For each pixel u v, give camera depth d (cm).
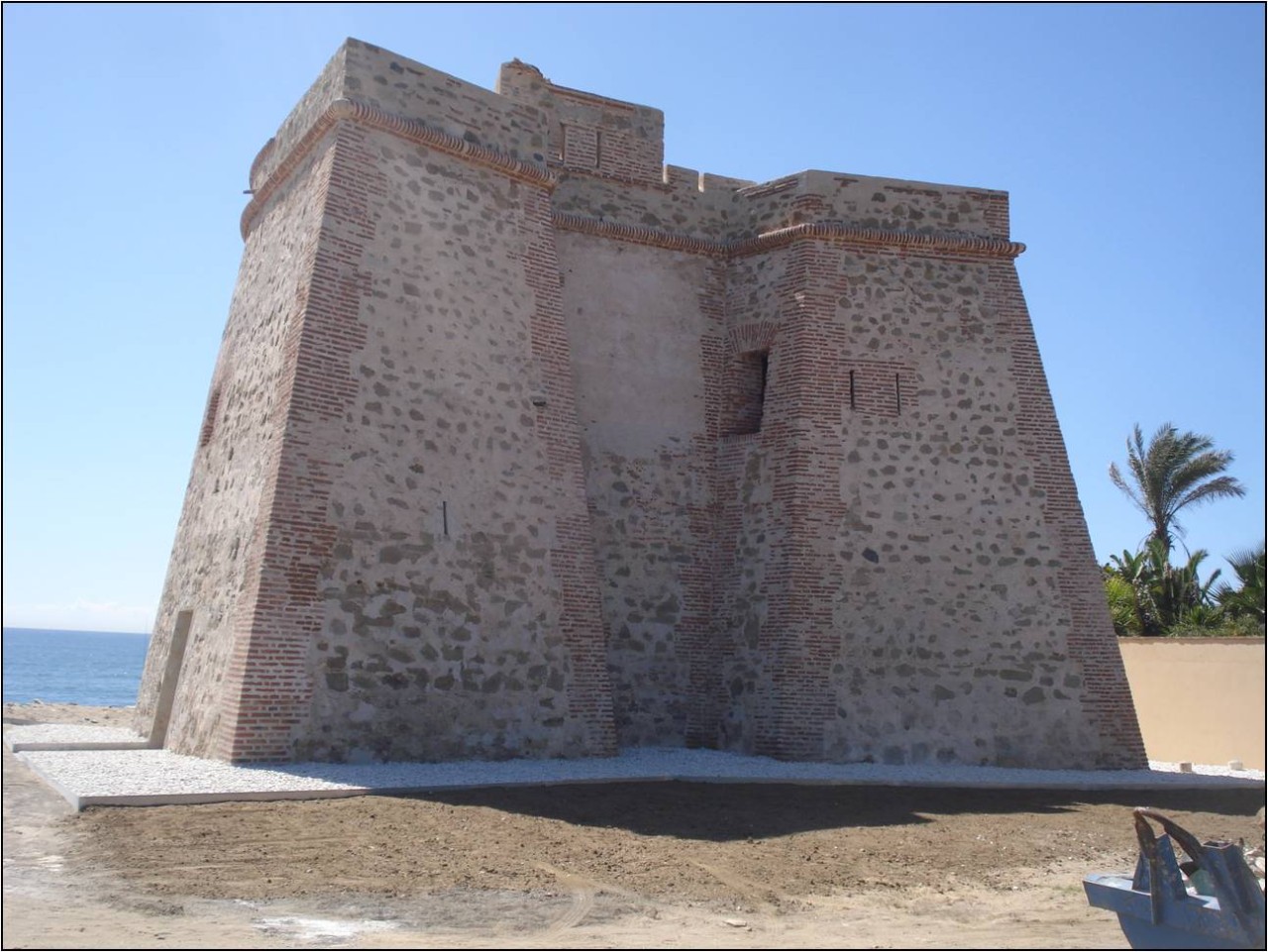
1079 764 1775
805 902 886
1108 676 1828
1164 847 744
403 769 1373
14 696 5675
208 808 1095
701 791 1369
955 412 1888
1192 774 1780
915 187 1980
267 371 1594
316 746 1388
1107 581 3416
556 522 1662
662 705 1833
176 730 1574
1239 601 3144
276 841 984
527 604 1602
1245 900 702
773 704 1731
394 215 1608
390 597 1483
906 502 1833
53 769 1288
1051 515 1877
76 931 707
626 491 1870
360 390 1516
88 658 14812
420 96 1675
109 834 981
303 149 1689
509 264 1719
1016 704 1780
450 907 816
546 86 1975
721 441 1948
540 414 1689
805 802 1327
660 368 1942
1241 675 2156
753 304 1972
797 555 1775
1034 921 856
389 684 1458
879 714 1736
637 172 2008
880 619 1777
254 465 1547
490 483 1609
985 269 1967
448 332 1620
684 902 866
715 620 1873
